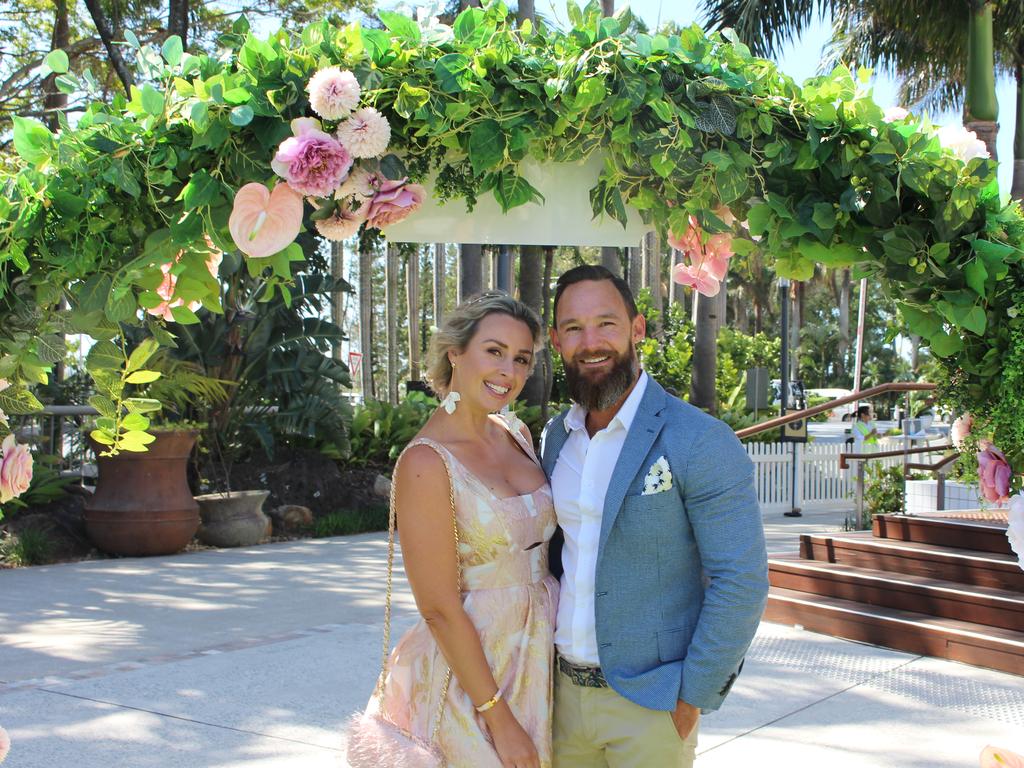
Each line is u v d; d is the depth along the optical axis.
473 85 2.48
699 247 2.98
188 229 2.45
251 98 2.41
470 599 2.58
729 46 2.74
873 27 15.48
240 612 7.27
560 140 2.65
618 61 2.53
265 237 2.44
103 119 2.46
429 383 2.79
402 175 2.56
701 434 2.55
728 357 23.59
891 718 4.88
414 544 2.52
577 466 2.71
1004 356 2.74
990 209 2.81
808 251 2.79
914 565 6.85
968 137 2.73
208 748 4.41
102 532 9.61
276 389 12.29
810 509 14.73
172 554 9.94
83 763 4.21
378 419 14.27
